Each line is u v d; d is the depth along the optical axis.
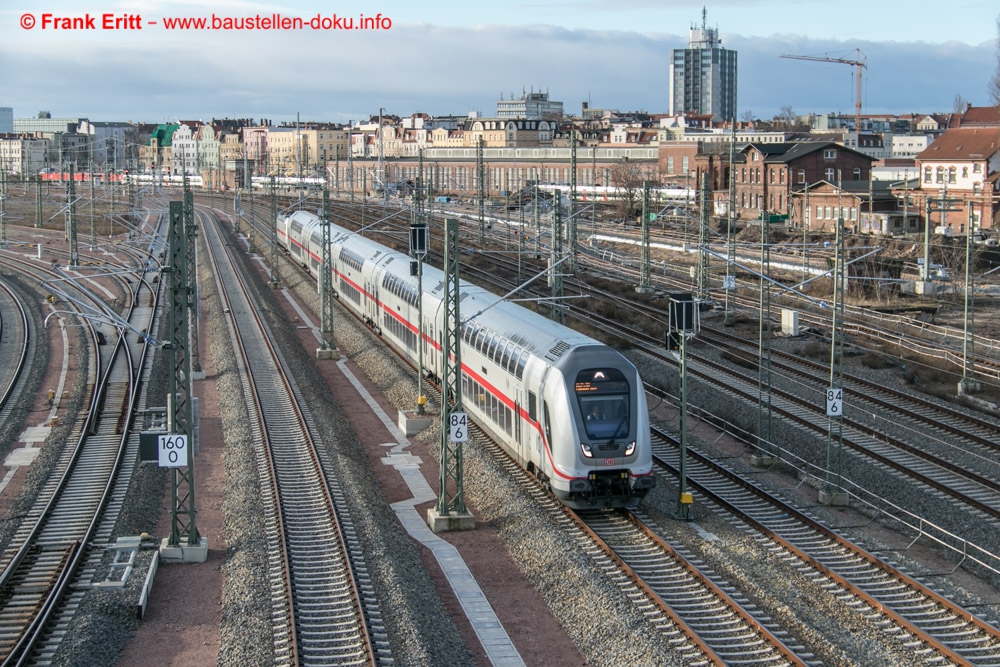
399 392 49.12
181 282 29.00
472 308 43.00
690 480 34.19
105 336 67.56
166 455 28.23
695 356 55.22
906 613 23.70
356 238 78.69
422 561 28.34
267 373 52.53
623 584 25.53
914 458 36.97
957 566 26.78
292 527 30.11
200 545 28.48
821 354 55.19
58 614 24.48
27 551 29.34
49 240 129.88
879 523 30.75
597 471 30.09
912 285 77.12
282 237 115.19
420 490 35.34
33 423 45.94
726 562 26.50
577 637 23.17
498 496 32.62
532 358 33.41
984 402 45.41
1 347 64.56
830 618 23.48
